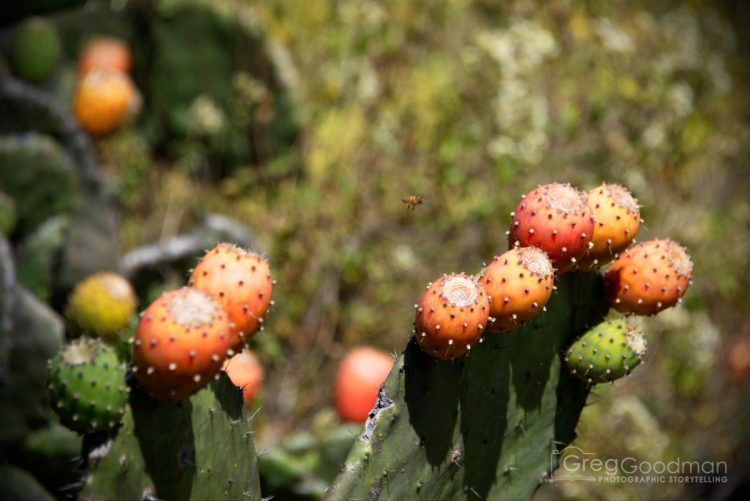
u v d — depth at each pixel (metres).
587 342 1.01
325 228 2.08
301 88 2.22
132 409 0.86
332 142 2.17
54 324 1.36
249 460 0.95
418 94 2.21
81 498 0.84
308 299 2.03
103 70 2.00
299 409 1.98
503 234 2.15
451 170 2.15
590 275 1.01
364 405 1.69
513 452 1.03
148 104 2.20
